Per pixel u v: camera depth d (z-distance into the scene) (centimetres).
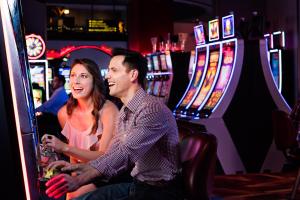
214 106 572
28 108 105
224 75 594
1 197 105
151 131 192
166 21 1274
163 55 888
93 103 232
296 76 809
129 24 1380
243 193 480
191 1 1312
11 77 102
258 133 573
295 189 430
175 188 210
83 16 1662
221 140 564
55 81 698
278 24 873
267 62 574
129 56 208
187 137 210
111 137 229
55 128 497
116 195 214
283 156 581
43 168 172
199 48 692
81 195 216
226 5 1001
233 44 576
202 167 198
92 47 1369
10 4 101
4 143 102
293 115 480
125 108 210
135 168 214
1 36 101
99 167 172
